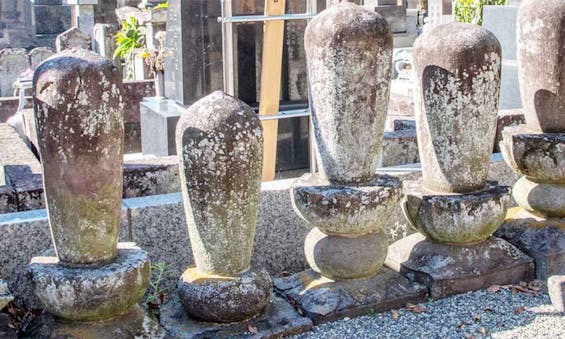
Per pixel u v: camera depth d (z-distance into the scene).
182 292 3.18
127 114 7.94
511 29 6.36
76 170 2.76
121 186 2.92
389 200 3.35
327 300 3.40
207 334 3.13
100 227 2.85
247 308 3.13
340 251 3.41
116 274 2.82
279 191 3.87
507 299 3.59
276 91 4.79
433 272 3.61
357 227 3.35
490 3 8.56
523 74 4.00
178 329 3.16
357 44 3.19
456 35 3.49
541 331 3.27
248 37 6.30
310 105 3.46
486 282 3.70
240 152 3.00
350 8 3.29
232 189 3.04
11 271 3.33
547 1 3.80
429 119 3.62
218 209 3.06
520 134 3.96
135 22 9.50
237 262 3.16
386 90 3.32
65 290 2.78
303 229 3.96
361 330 3.29
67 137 2.72
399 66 9.04
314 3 4.84
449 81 3.49
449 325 3.33
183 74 6.50
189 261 3.71
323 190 3.33
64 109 2.70
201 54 6.48
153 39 9.05
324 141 3.38
